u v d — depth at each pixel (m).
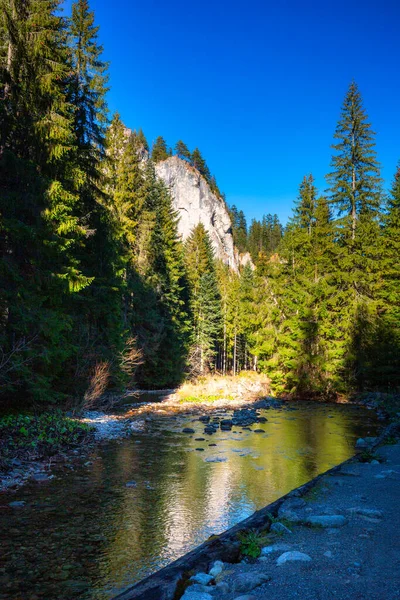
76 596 4.53
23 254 13.64
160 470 10.45
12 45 13.75
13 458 10.04
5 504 7.50
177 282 46.59
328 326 30.09
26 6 14.54
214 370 59.09
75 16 20.09
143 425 17.20
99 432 14.52
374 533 4.71
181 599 3.26
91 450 12.26
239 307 59.62
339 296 29.72
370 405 26.08
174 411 22.02
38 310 12.81
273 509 5.70
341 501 6.11
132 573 5.14
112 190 31.94
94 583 4.86
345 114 32.34
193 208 118.00
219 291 61.69
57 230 14.12
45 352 12.91
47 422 13.16
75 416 16.33
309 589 3.29
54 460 10.72
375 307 28.86
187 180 119.12
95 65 20.34
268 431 16.55
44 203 13.62
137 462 11.16
